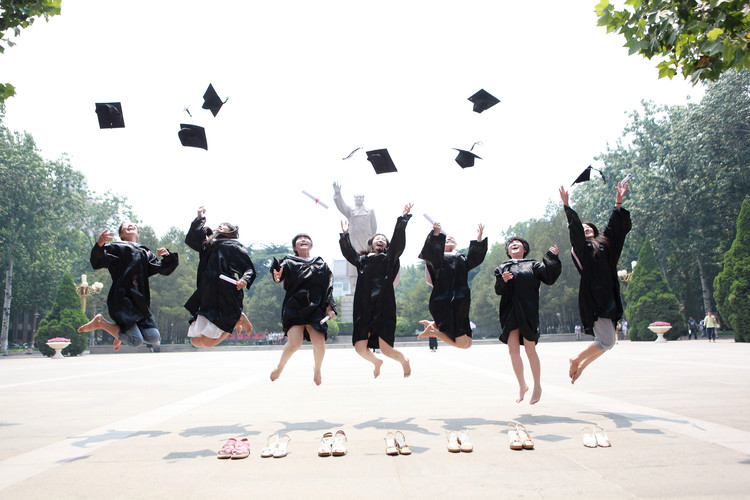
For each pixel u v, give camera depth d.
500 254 62.53
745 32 4.52
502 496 2.79
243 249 5.94
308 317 5.64
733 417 4.96
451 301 6.08
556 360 15.56
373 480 3.15
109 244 5.70
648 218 38.38
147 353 37.53
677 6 4.72
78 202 45.47
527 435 3.96
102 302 51.88
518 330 5.79
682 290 43.81
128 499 2.86
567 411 5.59
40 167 41.47
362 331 5.78
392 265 5.86
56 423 5.56
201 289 5.74
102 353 40.00
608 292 5.73
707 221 36.88
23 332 65.88
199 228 5.77
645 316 32.34
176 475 3.34
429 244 6.08
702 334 37.28
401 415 5.62
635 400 6.30
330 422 5.28
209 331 5.59
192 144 6.57
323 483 3.10
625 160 42.31
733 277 26.02
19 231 40.69
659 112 41.59
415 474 3.26
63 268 45.38
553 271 5.64
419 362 16.45
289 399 7.33
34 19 6.19
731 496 2.70
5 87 6.22
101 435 4.79
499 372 11.48
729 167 35.84
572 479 3.07
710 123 35.00
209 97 6.59
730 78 34.34
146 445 4.29
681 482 2.96
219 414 6.01
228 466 3.56
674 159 37.12
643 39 5.05
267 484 3.10
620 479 3.05
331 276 5.99
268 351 36.28
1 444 4.41
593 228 6.26
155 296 52.72
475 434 4.49
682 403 5.95
